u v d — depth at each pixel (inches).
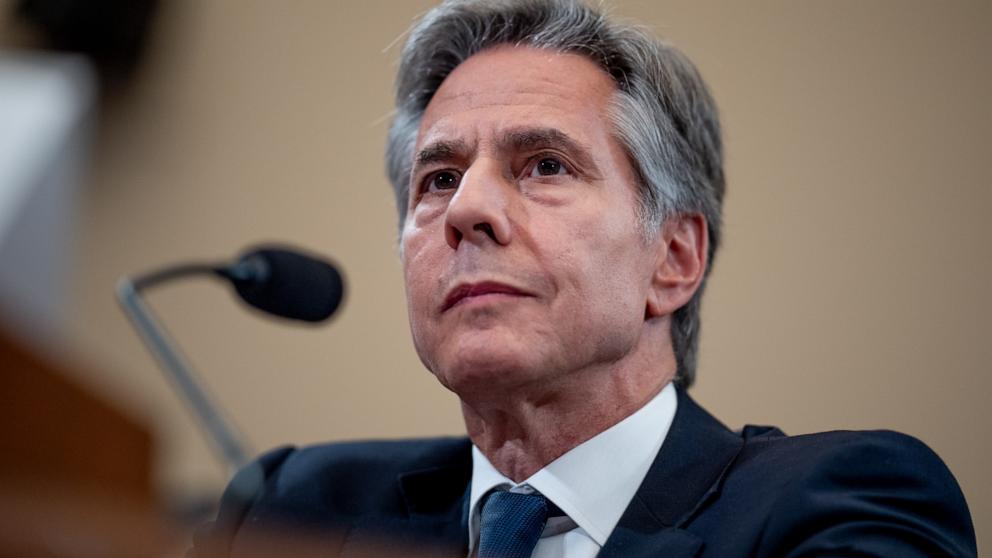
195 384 141.0
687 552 124.6
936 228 247.9
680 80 159.8
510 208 137.6
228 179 272.1
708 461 138.3
